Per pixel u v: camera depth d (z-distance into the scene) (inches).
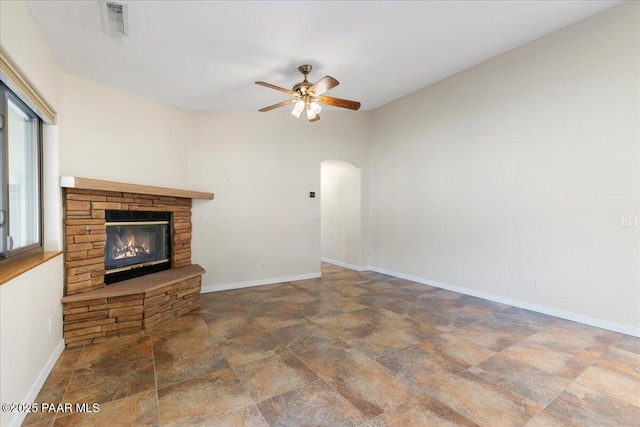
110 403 76.6
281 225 206.2
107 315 115.6
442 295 173.3
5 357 64.5
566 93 133.9
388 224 227.8
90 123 131.4
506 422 69.9
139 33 103.3
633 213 117.6
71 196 113.3
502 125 156.9
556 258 138.4
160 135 163.3
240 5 93.5
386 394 80.4
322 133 221.8
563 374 90.3
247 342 112.0
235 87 152.6
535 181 144.8
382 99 205.6
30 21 87.6
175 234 162.9
